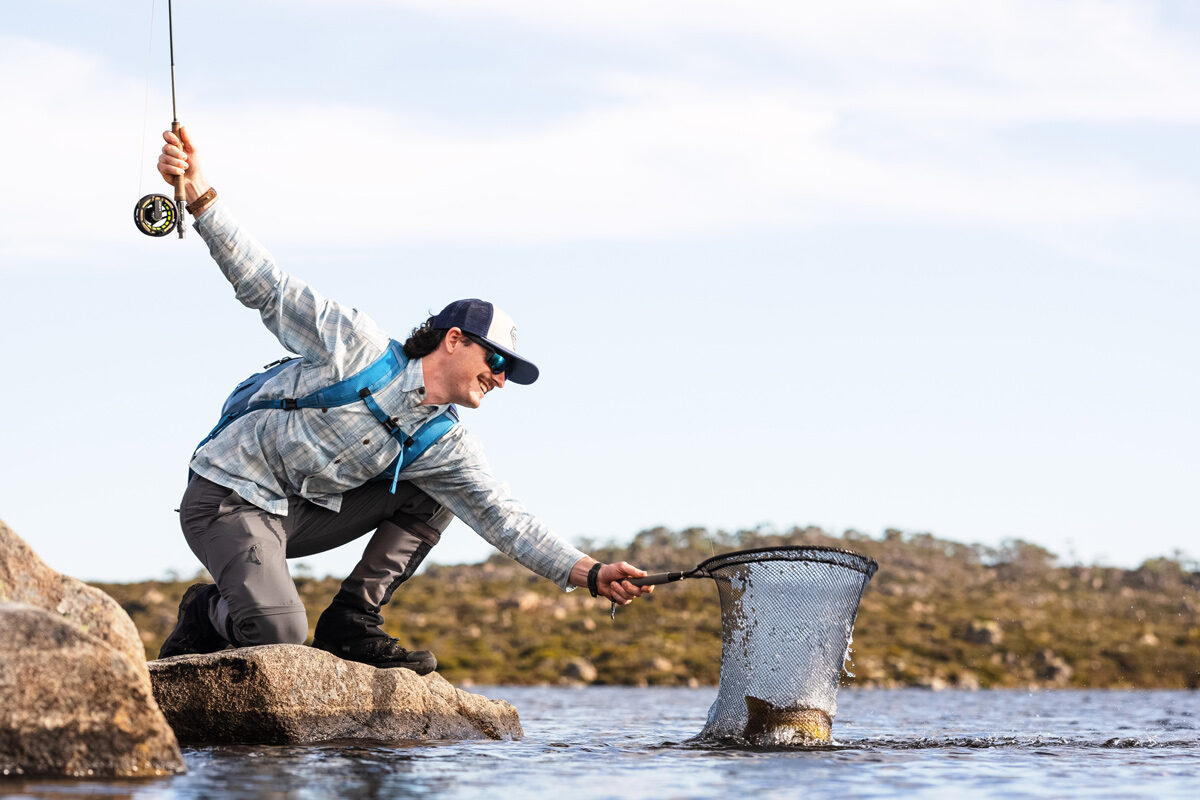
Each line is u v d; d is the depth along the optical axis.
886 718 9.23
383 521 5.74
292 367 5.45
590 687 23.03
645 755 4.62
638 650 29.08
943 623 36.03
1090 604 44.50
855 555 5.23
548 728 7.12
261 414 5.39
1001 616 39.31
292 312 5.28
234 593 5.24
